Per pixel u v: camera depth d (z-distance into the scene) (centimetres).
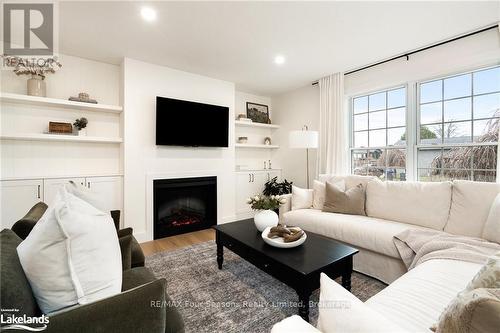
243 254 200
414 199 239
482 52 251
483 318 45
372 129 357
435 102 293
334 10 217
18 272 80
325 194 299
